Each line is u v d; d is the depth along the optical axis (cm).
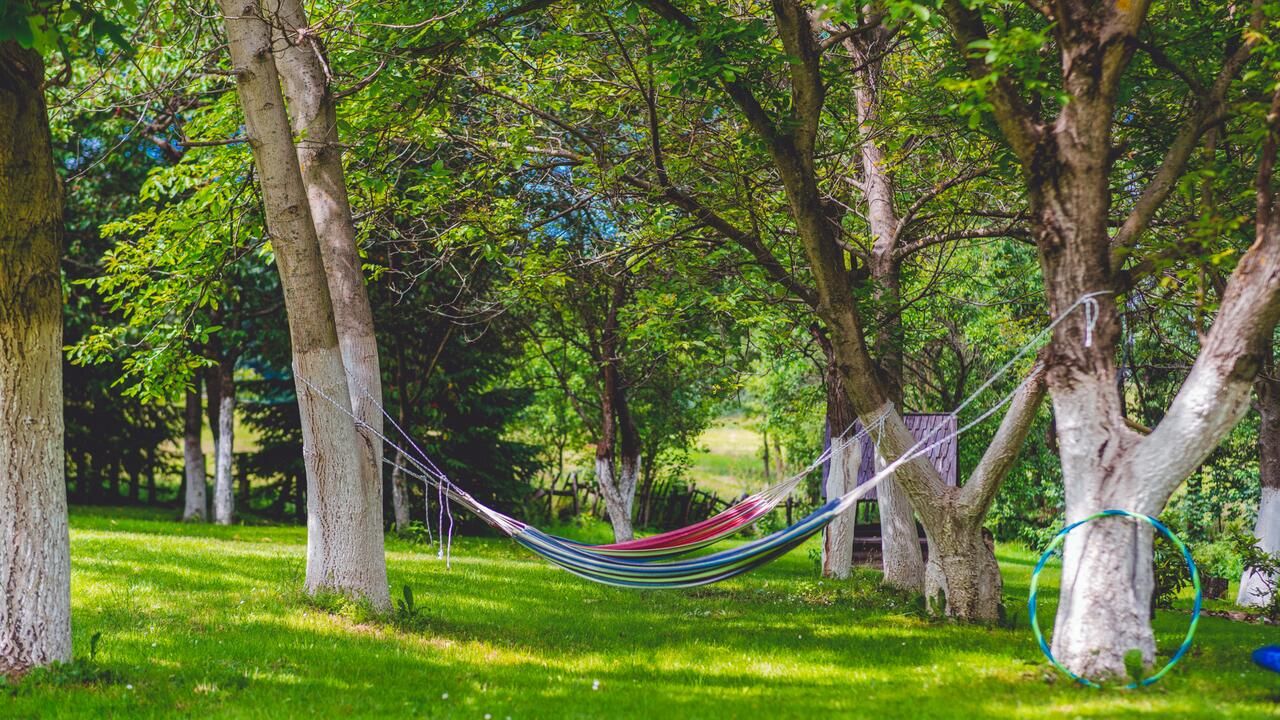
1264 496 1719
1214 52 1007
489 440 2391
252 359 2427
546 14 1228
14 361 674
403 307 2088
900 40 1187
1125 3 721
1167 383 1923
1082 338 738
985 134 1100
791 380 2769
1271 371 1647
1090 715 589
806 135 981
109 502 2798
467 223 1355
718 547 2527
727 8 1137
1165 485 705
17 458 675
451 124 1345
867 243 1503
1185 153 788
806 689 719
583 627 1045
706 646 923
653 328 1340
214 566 1287
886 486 1473
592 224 1547
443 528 2384
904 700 661
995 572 1090
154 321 1259
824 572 1678
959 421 2377
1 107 645
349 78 1174
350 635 898
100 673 684
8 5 558
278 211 962
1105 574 712
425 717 624
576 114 1406
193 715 616
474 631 973
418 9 1059
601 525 2753
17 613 672
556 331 2009
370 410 1026
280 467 2392
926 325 2016
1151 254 770
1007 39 705
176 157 2045
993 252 2180
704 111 1251
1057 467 2603
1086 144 739
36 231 671
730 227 1171
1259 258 688
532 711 638
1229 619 1409
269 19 936
